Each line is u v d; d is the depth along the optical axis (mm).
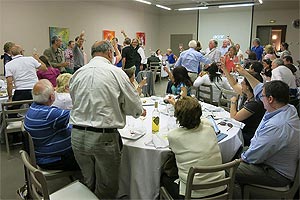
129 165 2062
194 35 12469
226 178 1632
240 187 2070
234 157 2289
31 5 7059
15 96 3613
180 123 1749
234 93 3326
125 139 2090
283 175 1867
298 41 10570
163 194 1885
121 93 1869
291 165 1851
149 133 2225
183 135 1722
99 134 1834
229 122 2543
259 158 1875
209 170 1481
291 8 10453
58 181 2646
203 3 11016
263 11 10914
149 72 5148
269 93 1868
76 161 2102
